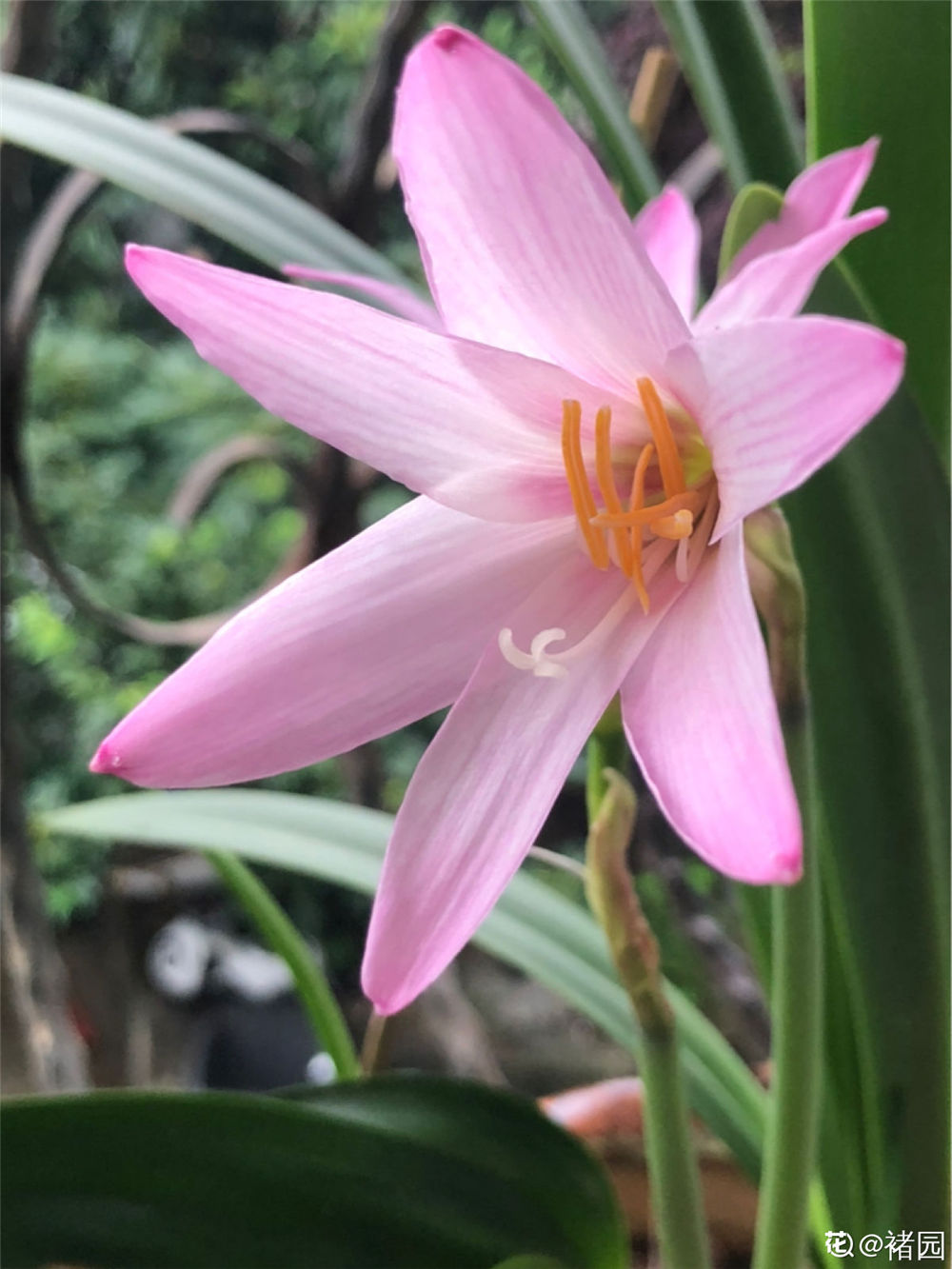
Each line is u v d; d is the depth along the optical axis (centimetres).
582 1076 34
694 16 13
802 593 9
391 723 10
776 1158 10
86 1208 10
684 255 12
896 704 12
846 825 12
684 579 10
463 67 8
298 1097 11
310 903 37
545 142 8
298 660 10
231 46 39
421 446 10
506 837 9
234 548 40
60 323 42
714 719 8
